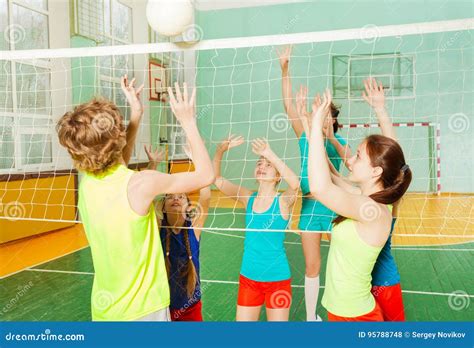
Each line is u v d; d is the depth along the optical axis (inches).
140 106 63.6
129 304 48.4
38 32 200.2
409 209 247.0
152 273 49.8
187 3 67.6
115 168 50.1
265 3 324.2
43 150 204.1
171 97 50.6
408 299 108.9
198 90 335.6
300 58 321.1
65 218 202.7
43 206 190.1
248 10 327.6
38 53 80.6
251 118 329.7
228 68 331.3
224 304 106.7
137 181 47.9
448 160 304.7
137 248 48.7
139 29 275.7
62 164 211.6
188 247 69.4
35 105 195.3
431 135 305.1
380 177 55.9
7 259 152.7
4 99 185.5
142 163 237.5
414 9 300.8
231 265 143.5
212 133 335.6
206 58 334.0
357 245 53.5
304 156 92.7
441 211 238.5
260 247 75.2
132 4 271.3
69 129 48.0
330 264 57.4
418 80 306.7
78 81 217.3
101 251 48.6
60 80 210.7
